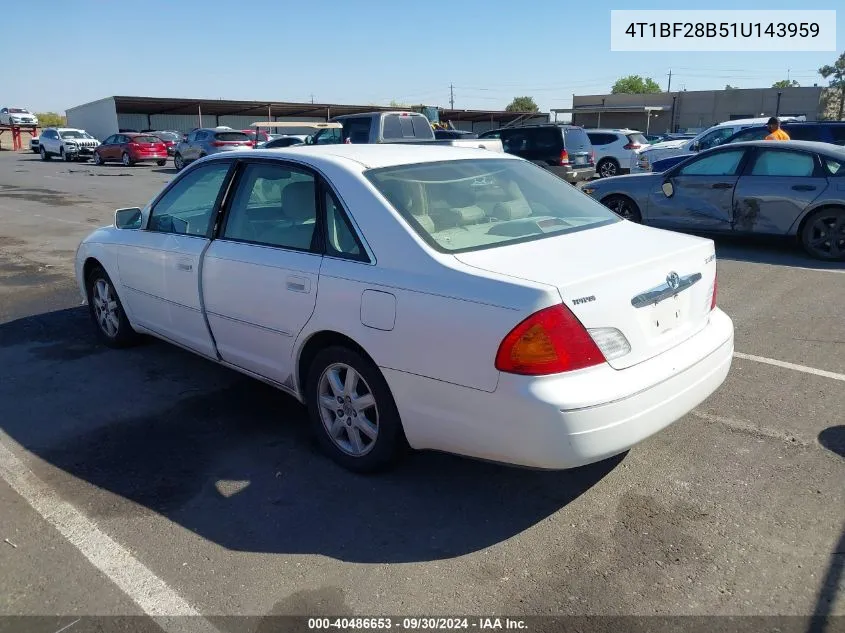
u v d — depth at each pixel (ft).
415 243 10.59
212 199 14.44
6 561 9.82
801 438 12.87
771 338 18.51
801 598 8.80
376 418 11.43
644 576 9.27
